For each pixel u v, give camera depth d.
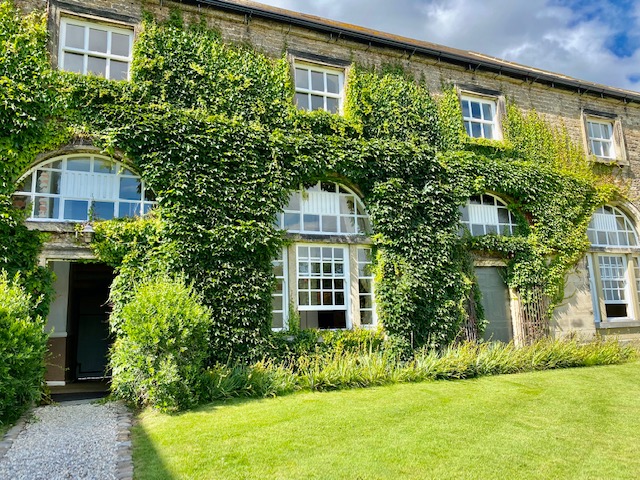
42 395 7.78
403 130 11.87
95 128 8.70
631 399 7.68
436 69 12.84
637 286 14.30
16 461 4.82
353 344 10.13
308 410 6.77
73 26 9.48
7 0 8.70
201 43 10.12
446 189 11.59
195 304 7.48
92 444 5.39
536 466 4.71
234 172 9.53
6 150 8.05
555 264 12.87
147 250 8.66
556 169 13.52
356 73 11.72
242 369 8.32
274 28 11.03
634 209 14.61
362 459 4.83
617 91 15.15
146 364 6.95
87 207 8.85
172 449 5.14
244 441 5.39
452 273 11.29
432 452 5.05
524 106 13.87
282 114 10.53
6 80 8.13
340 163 10.63
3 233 7.89
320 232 10.60
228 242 9.10
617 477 4.47
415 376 9.09
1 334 6.16
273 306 9.90
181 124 9.22
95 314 14.77
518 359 10.36
